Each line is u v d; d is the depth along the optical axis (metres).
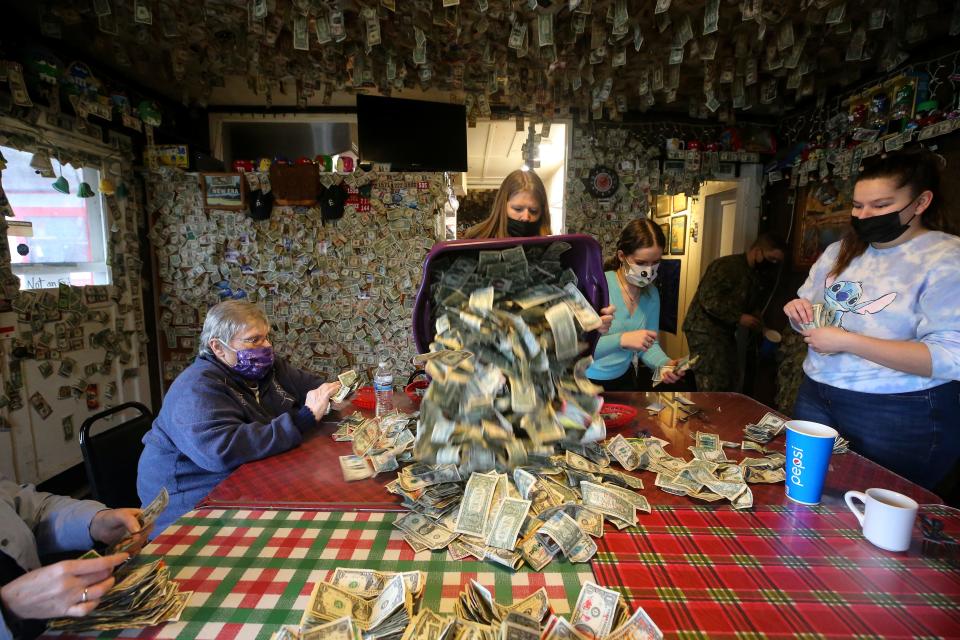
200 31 2.65
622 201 4.24
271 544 0.89
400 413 1.56
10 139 2.59
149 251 3.74
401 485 1.04
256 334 1.54
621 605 0.70
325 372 3.94
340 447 1.40
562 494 1.02
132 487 1.56
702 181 4.30
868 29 2.54
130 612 0.69
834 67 3.15
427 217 3.82
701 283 3.58
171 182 3.68
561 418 0.92
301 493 1.10
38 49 2.63
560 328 0.87
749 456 1.28
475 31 2.59
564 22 2.48
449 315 0.95
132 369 3.53
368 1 2.21
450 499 0.99
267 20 2.42
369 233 3.82
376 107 3.59
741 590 0.75
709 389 3.48
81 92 2.90
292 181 3.65
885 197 1.34
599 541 0.89
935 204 1.38
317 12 2.26
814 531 0.93
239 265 3.80
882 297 1.41
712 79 2.99
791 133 4.05
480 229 1.94
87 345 3.12
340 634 0.63
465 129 3.84
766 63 2.86
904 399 1.37
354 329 3.91
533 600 0.71
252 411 1.50
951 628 0.67
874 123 3.12
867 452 1.44
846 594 0.74
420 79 3.22
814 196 3.75
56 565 0.69
